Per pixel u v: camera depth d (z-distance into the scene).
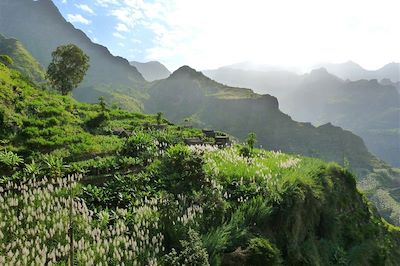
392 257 32.97
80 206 16.69
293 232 20.33
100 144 28.38
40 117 31.23
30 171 20.06
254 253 16.53
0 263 12.45
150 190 20.33
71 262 13.05
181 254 14.59
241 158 27.09
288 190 21.34
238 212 18.53
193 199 19.17
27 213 16.31
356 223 29.34
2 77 34.81
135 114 49.97
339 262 23.39
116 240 15.40
